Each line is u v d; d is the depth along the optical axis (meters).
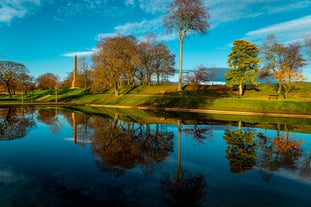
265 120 26.91
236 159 11.47
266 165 10.57
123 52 49.12
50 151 12.70
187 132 18.94
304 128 21.25
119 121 25.12
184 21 45.47
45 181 8.39
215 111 35.94
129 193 7.44
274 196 7.41
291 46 43.50
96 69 48.25
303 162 11.08
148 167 10.12
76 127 21.08
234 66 46.09
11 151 12.69
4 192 7.45
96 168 9.90
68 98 63.09
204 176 9.09
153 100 45.94
